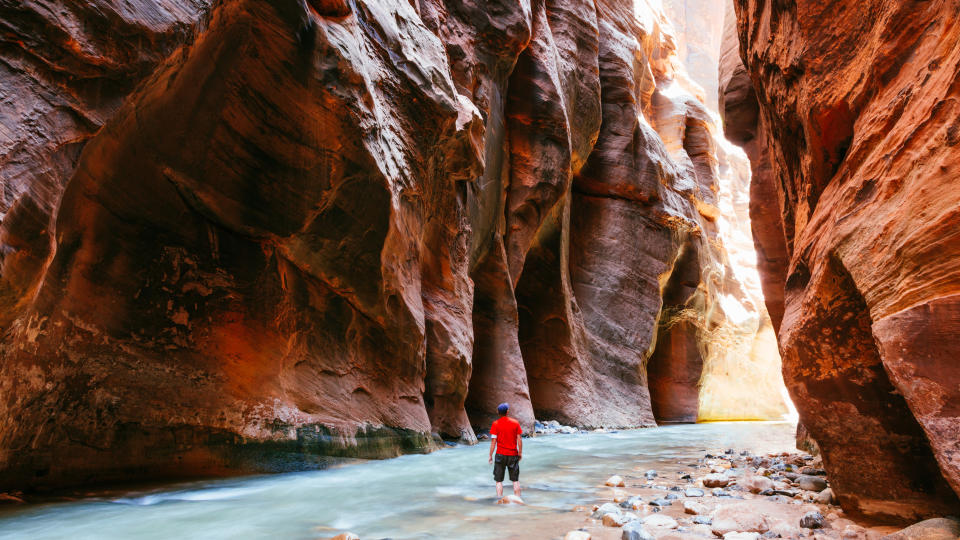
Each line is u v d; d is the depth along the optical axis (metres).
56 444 7.34
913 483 4.70
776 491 6.79
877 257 4.29
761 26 8.48
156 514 6.05
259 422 9.14
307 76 8.98
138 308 8.38
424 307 13.60
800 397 5.59
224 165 8.91
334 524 5.58
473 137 14.04
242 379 9.21
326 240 10.20
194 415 8.63
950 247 3.62
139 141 8.03
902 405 4.71
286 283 10.00
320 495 7.18
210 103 8.46
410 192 11.91
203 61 8.02
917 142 4.11
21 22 5.14
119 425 7.96
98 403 7.81
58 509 6.24
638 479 8.44
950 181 3.68
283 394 9.58
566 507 6.29
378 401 11.30
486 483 8.16
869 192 4.71
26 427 7.01
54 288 7.36
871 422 4.95
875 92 5.14
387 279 11.27
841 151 6.09
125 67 6.02
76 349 7.62
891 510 4.84
